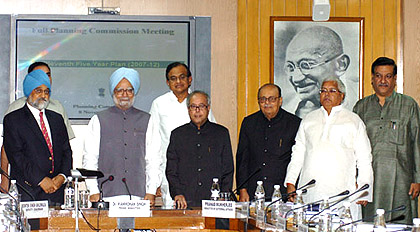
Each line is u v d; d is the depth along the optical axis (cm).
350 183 502
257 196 428
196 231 445
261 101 548
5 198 371
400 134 591
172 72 580
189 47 695
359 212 502
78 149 683
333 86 509
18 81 680
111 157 505
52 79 684
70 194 466
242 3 702
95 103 688
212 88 699
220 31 700
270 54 702
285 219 360
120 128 511
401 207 331
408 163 593
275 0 705
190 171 514
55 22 685
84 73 687
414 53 709
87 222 433
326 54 706
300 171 534
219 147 520
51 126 519
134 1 696
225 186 516
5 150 514
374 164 594
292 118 554
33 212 425
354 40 708
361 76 707
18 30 681
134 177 505
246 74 701
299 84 703
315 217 394
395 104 596
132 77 515
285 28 705
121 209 417
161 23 693
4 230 324
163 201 571
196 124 521
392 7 710
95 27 689
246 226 421
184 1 699
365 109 605
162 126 584
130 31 691
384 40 706
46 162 509
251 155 556
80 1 694
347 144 503
